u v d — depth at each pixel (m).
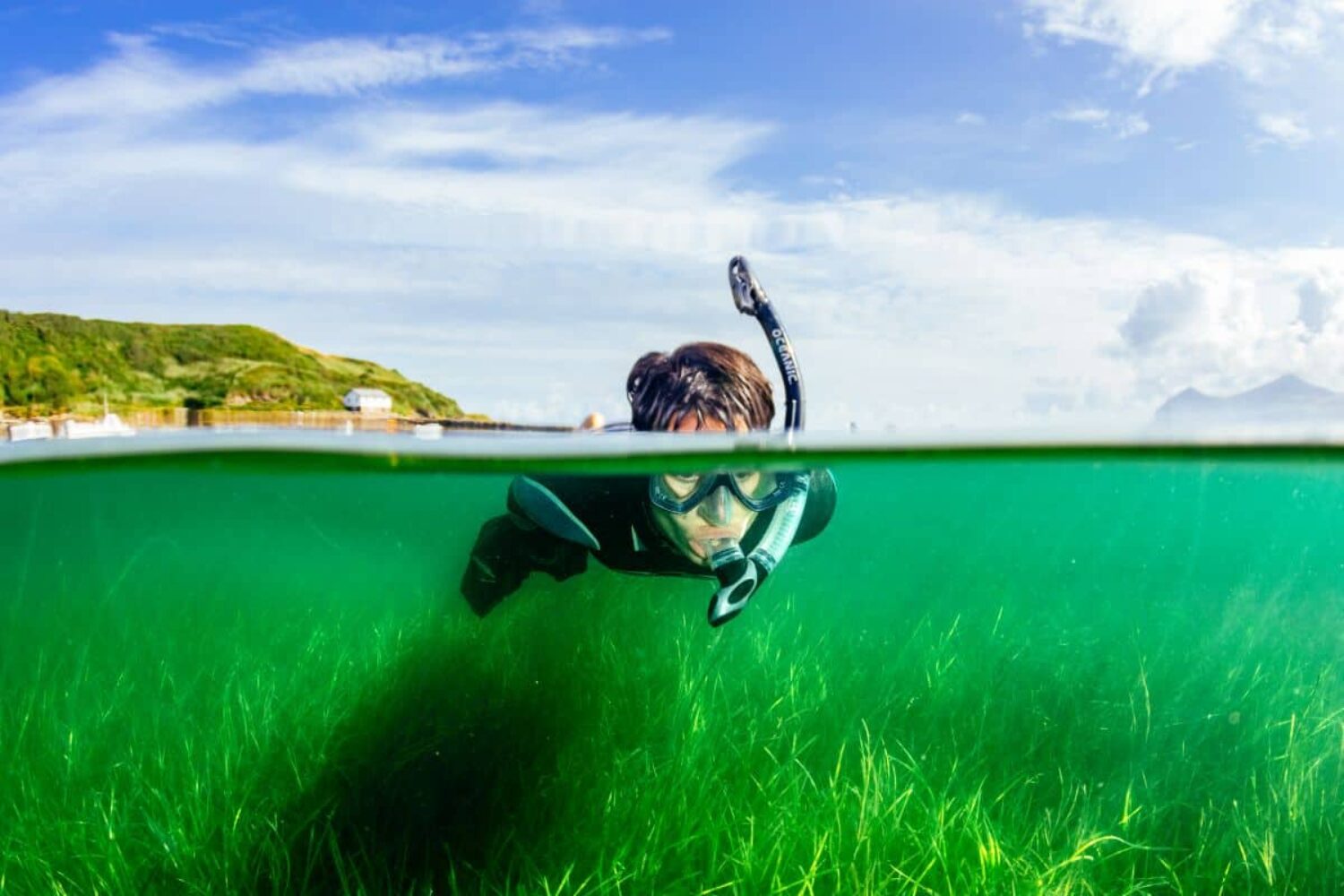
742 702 1.26
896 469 1.68
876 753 1.13
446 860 0.97
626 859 0.94
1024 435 1.39
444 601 1.60
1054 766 1.20
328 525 2.01
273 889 0.94
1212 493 2.02
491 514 1.92
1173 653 1.67
